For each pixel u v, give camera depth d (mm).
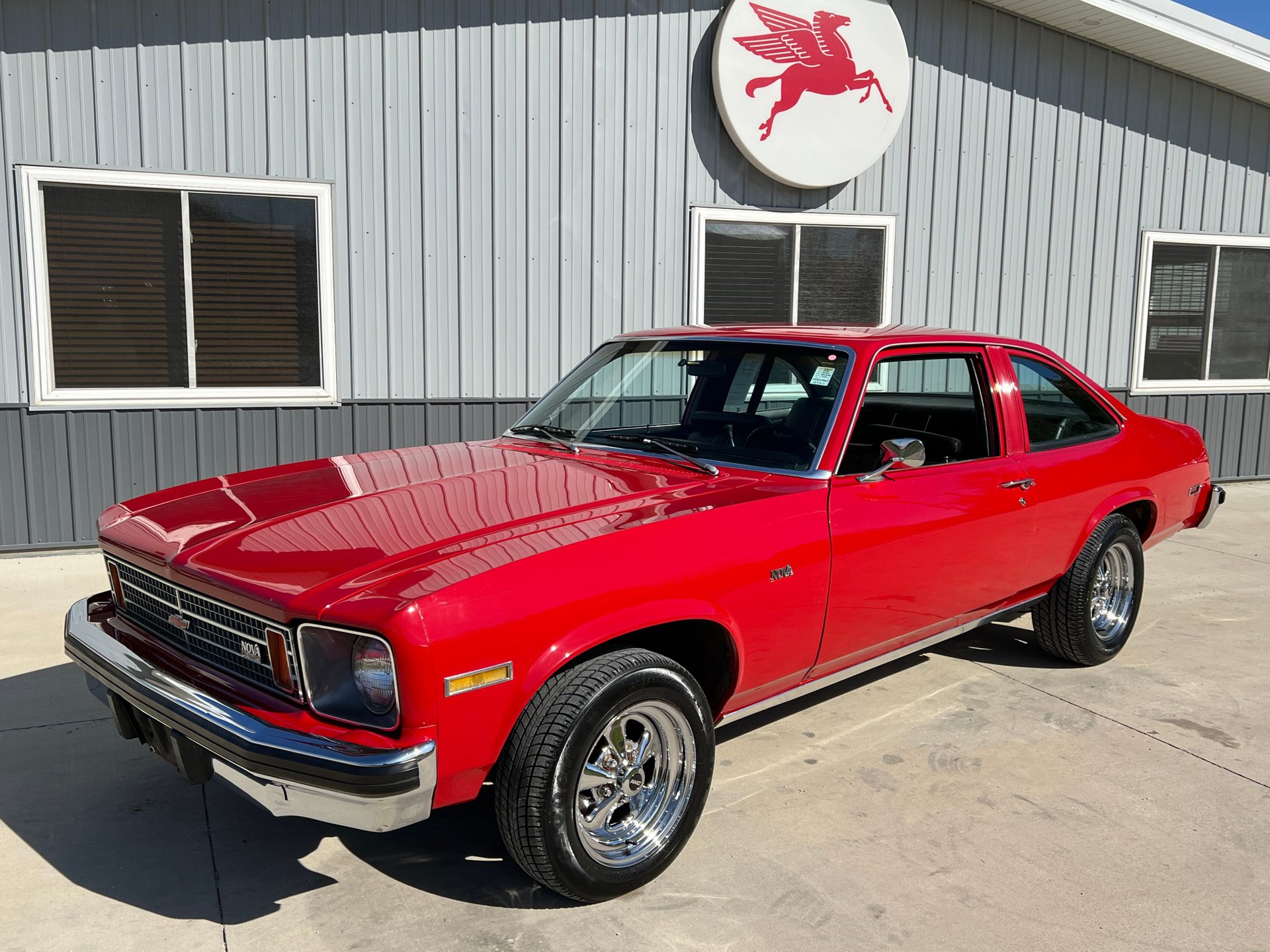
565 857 2707
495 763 2693
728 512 3168
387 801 2385
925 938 2752
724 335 4094
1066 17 9016
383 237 7473
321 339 7406
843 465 3572
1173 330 10492
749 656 3244
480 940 2721
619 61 7953
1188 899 2961
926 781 3709
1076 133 9656
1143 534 5211
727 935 2750
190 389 7141
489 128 7629
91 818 3375
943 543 3859
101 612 3383
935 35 8953
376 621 2398
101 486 7012
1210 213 10430
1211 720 4324
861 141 8695
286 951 2666
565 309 8070
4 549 6855
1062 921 2842
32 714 4203
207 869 3074
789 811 3465
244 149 7027
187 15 6754
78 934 2727
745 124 8258
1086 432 4750
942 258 9352
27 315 6699
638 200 8180
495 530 2891
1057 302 9883
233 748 2475
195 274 7062
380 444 7688
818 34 8367
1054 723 4262
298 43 7039
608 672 2748
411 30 7301
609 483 3410
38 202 6637
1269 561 7301
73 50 6555
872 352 3719
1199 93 10117
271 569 2695
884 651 3908
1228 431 10859
